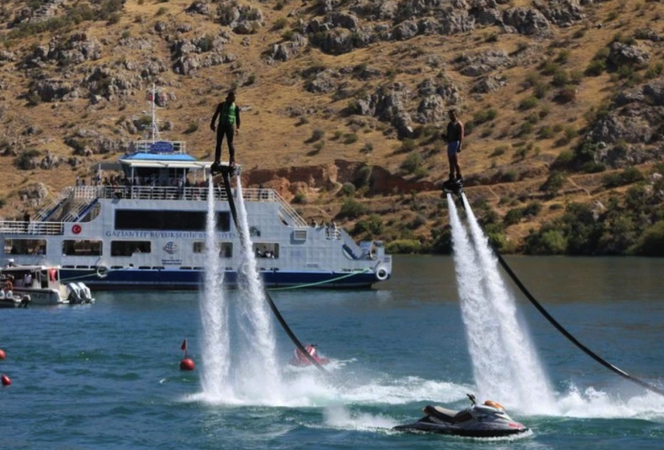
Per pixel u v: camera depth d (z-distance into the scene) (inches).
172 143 5206.7
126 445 2092.8
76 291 4387.3
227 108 1834.4
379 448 2041.1
